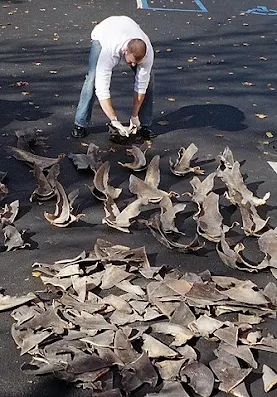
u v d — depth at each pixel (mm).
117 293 3635
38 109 6621
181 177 5227
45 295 3600
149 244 4191
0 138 5805
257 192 5066
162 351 3135
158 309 3467
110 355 3088
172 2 13750
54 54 8914
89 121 5988
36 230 4289
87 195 4816
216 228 4336
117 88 7391
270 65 9055
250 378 3070
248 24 11984
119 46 5199
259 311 3502
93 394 2883
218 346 3246
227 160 5352
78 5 12789
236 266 3938
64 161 5367
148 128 6004
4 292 3609
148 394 2883
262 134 6340
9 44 9352
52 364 3014
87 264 3842
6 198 4699
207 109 6957
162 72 8312
